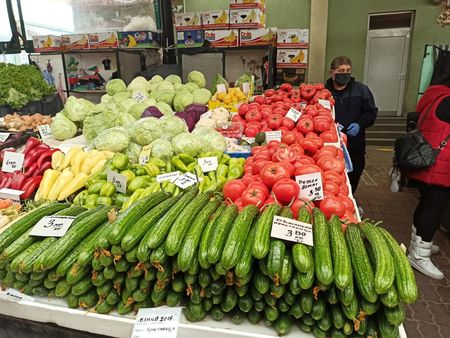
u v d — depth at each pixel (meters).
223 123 3.28
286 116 3.40
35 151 2.55
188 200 1.55
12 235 1.56
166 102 4.16
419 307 3.19
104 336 1.46
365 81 8.94
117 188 2.15
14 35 7.21
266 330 1.32
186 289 1.33
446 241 4.23
